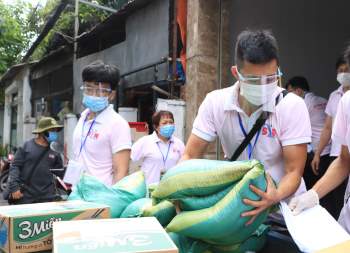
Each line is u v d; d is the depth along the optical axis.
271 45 1.80
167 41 6.00
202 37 5.29
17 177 4.35
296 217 1.72
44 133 4.47
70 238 1.44
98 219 1.70
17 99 16.89
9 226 1.63
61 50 10.51
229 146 2.09
